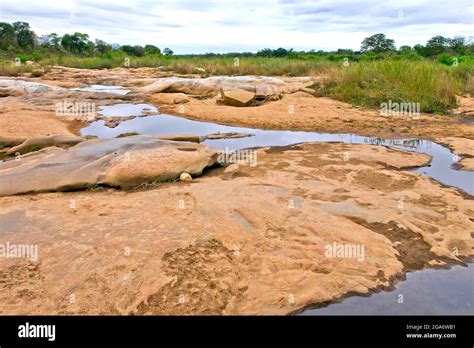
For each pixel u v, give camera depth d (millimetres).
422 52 36594
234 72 24094
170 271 3389
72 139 7758
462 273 3564
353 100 13086
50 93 14891
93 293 3139
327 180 5688
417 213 4625
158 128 9883
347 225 4242
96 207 4633
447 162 6906
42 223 4219
